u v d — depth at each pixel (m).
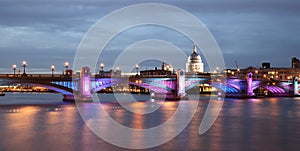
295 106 148.12
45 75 157.12
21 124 83.56
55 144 60.81
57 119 93.62
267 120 95.31
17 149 57.31
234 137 68.25
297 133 73.44
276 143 63.19
